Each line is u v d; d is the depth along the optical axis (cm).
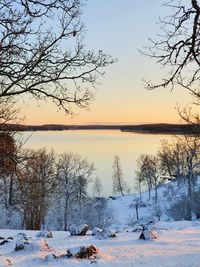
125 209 10394
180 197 7831
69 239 2080
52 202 6119
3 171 892
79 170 7319
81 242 1931
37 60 743
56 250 1636
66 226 6619
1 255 1531
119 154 18850
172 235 2062
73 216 6669
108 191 13075
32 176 1171
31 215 5119
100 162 16175
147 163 10275
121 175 13138
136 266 1306
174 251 1546
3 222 5516
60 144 19650
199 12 579
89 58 784
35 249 1587
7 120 953
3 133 898
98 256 1450
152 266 1301
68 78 784
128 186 13350
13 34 689
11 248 1828
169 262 1347
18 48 725
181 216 6644
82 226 2258
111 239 1986
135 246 1684
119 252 1549
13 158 893
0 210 5381
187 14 601
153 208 9206
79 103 809
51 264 1362
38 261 1417
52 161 5631
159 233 2133
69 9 681
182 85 667
